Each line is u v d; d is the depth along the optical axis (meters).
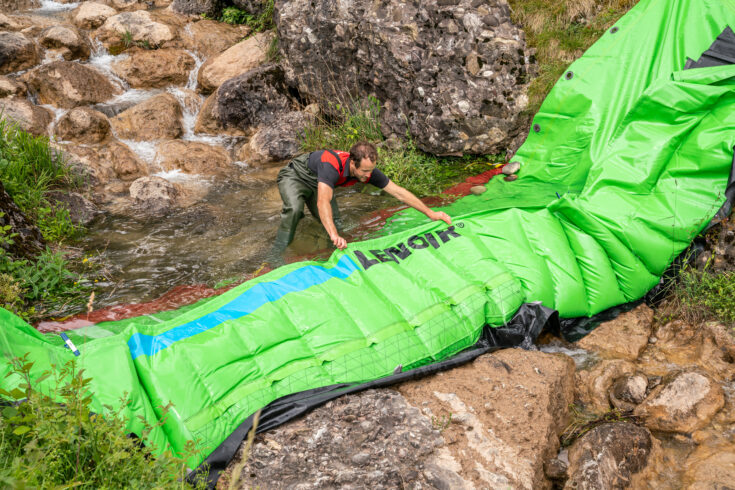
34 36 9.53
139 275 5.00
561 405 3.60
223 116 8.51
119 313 4.39
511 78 6.76
